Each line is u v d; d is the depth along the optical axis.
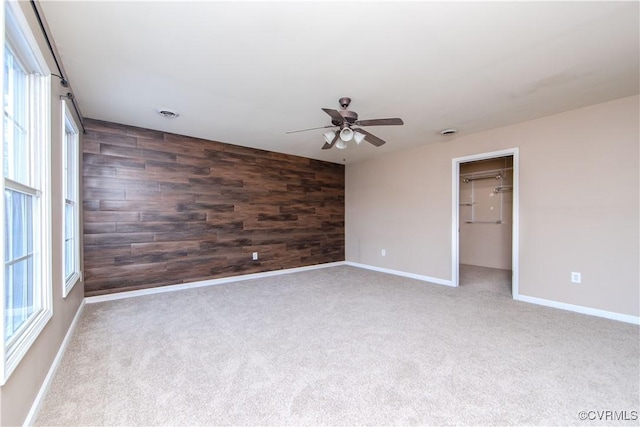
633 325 2.78
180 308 3.30
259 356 2.20
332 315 3.07
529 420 1.52
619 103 2.92
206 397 1.71
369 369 2.02
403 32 1.88
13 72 1.60
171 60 2.22
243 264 4.80
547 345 2.36
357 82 2.57
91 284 3.51
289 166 5.38
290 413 1.58
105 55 2.14
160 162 3.99
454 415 1.56
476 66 2.30
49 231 1.87
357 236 6.00
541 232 3.43
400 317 3.01
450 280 4.39
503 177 5.66
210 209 4.45
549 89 2.70
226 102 3.01
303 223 5.59
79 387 1.80
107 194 3.61
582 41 1.98
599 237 3.04
